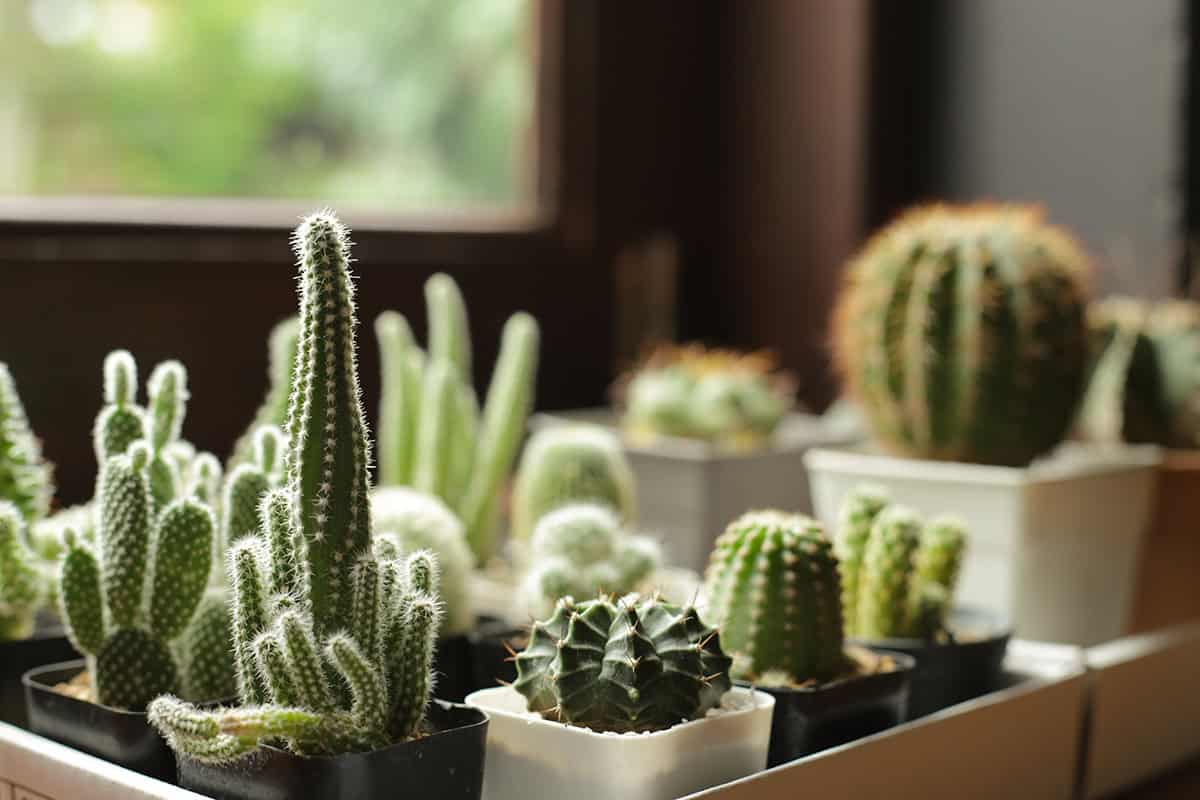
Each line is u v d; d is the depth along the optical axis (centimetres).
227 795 62
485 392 112
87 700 67
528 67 117
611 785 63
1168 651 83
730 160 127
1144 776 82
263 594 63
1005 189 116
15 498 73
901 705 71
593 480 90
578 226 118
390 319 91
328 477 61
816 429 110
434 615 63
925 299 85
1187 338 94
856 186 118
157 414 69
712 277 128
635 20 120
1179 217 107
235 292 99
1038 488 83
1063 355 85
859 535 77
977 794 72
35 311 93
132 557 67
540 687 65
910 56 120
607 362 121
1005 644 76
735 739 65
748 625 70
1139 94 109
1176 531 91
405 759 61
